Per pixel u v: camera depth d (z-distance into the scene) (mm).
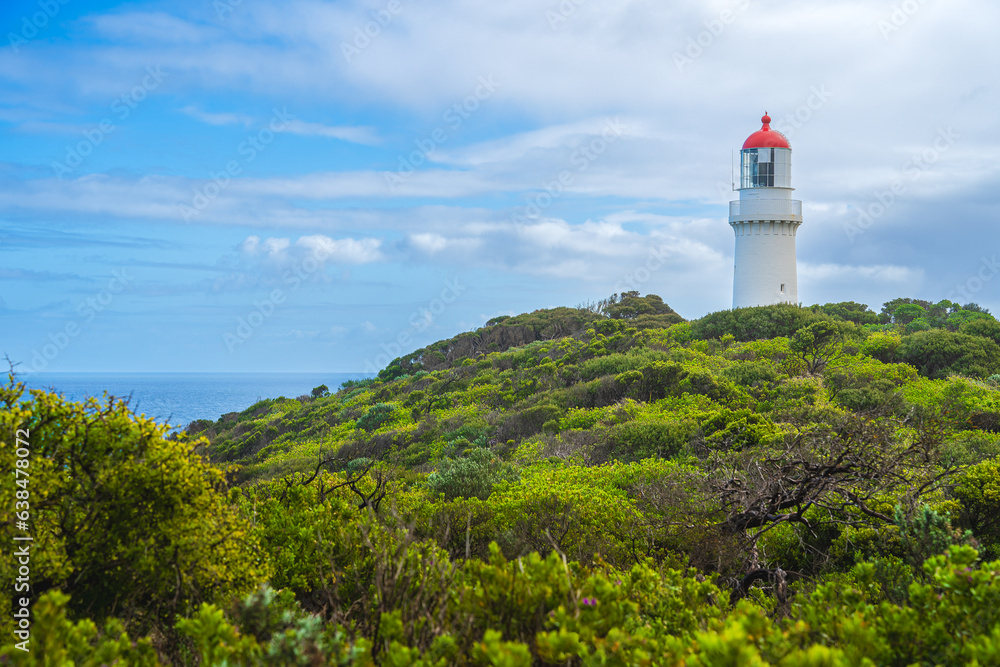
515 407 34469
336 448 34188
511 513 10281
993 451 13062
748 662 2686
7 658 2824
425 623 3715
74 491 4984
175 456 5227
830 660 2715
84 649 3105
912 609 3932
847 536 8391
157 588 4836
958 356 28125
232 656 3178
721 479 9531
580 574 4727
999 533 8477
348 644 3312
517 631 3676
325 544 6184
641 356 36250
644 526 9289
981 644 3199
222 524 5387
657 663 3178
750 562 8062
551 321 63812
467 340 64188
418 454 28969
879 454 8297
